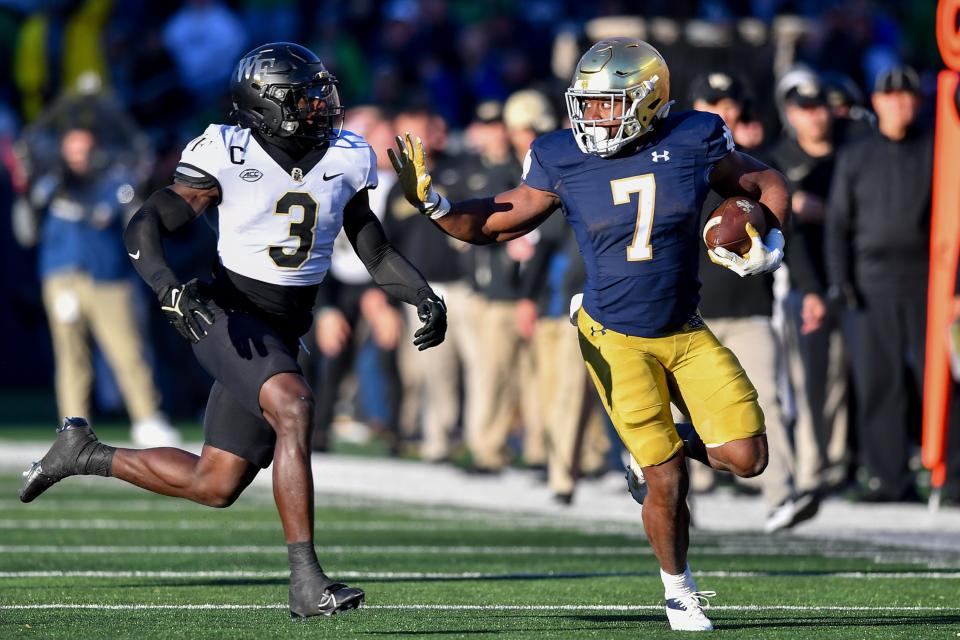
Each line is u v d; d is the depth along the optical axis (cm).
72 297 4806
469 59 6694
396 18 6831
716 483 4172
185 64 6606
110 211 4816
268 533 3145
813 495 2984
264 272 2042
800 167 3722
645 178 1994
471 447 4334
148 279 1966
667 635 1923
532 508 3662
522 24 6781
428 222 4444
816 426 3700
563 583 2445
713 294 2978
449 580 2483
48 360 6956
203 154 2028
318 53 6675
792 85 3778
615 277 2000
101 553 2795
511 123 3981
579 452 3650
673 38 4941
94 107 4906
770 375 2992
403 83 6619
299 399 1955
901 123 3541
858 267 3616
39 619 2031
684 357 2019
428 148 4431
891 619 2072
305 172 2047
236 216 2033
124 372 4859
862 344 3638
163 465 2116
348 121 4806
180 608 2141
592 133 1992
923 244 3566
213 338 2003
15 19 6688
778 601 2253
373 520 3400
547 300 3944
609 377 2005
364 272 4659
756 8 6619
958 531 3194
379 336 4656
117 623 1995
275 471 1936
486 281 4194
